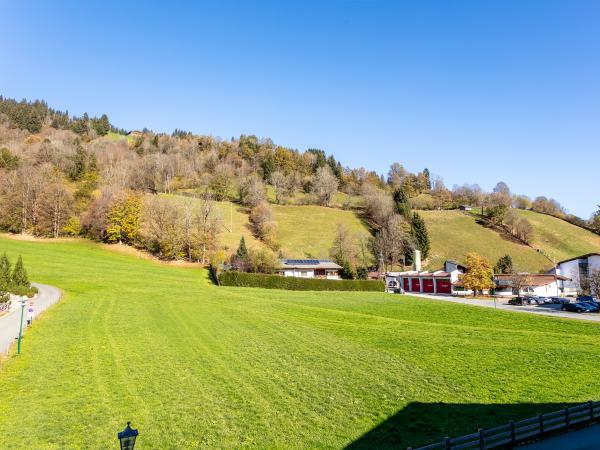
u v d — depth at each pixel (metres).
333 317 47.31
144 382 23.17
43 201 105.06
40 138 199.00
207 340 33.16
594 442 16.98
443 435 18.14
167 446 16.33
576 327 44.06
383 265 113.38
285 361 28.30
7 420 18.02
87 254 91.69
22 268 54.62
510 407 21.61
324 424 18.83
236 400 21.19
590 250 130.62
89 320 38.16
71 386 22.19
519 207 188.75
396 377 25.89
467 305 60.31
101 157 165.75
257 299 58.12
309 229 137.88
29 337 31.53
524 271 114.88
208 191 140.00
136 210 105.56
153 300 51.72
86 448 15.91
